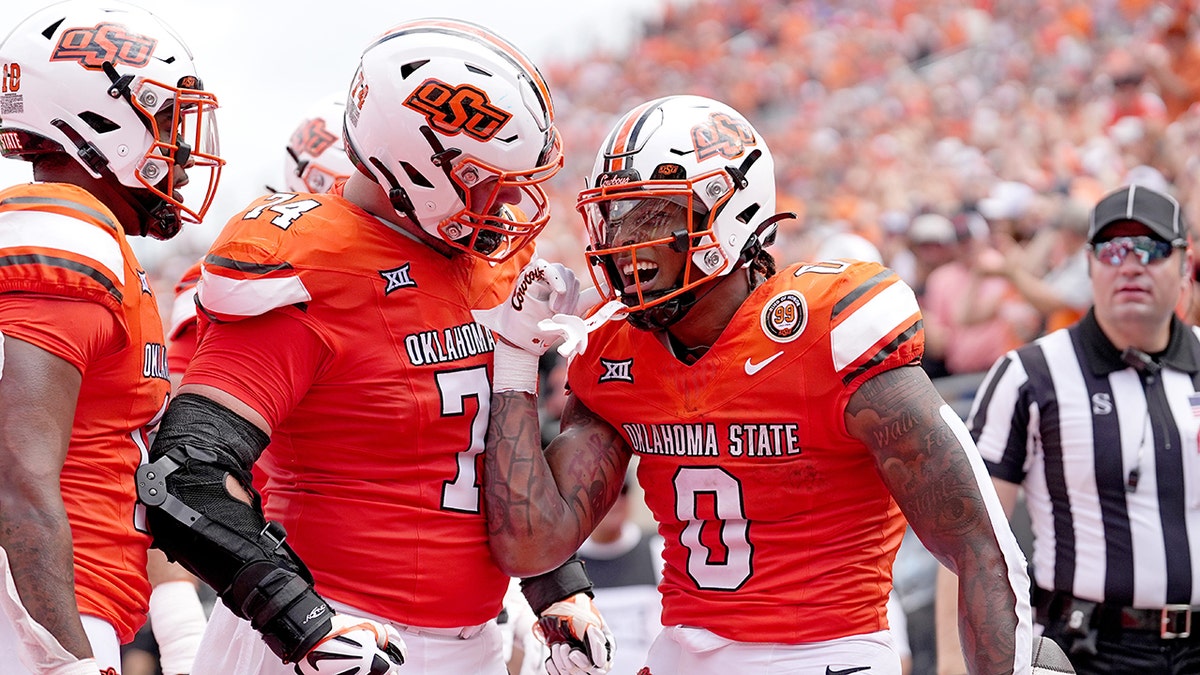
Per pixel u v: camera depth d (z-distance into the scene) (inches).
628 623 671.1
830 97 2701.8
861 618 368.5
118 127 346.9
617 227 359.6
